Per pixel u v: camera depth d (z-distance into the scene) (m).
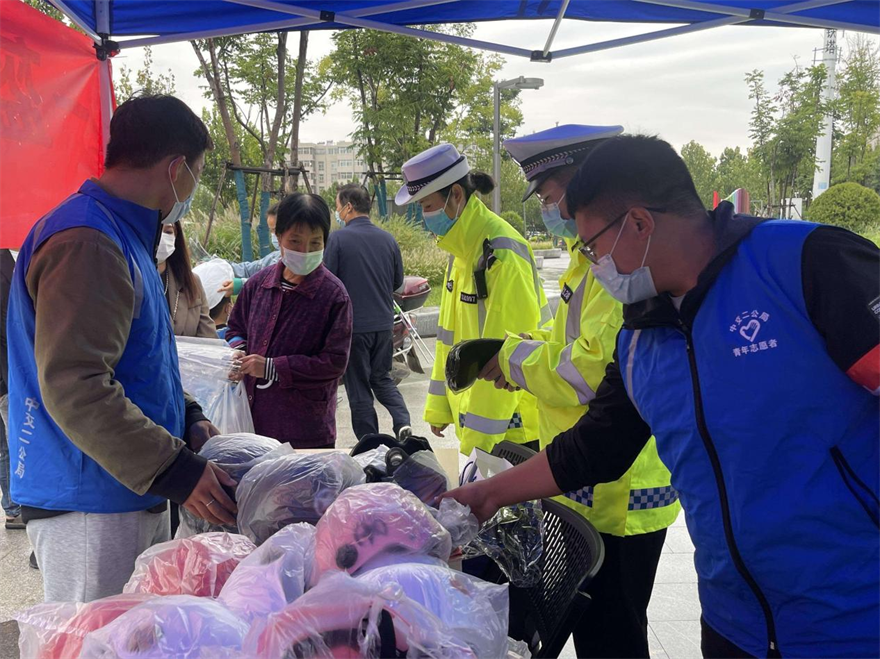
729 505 1.35
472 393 2.77
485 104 22.14
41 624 1.11
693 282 1.38
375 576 1.14
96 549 1.75
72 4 3.15
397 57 17.19
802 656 1.34
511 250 2.87
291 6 3.32
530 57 4.14
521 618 1.86
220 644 1.00
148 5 3.29
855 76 23.20
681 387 1.39
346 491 1.34
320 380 3.25
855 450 1.27
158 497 1.80
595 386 1.99
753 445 1.29
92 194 1.71
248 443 1.78
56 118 3.02
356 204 5.37
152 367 1.77
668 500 2.15
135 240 1.75
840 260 1.22
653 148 1.38
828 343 1.22
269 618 1.01
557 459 1.72
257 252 12.17
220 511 1.61
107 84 3.44
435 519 1.40
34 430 1.71
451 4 3.66
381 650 0.98
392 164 18.91
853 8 3.61
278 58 13.20
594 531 1.64
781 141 20.44
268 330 3.27
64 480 1.71
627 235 1.37
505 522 1.75
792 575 1.31
